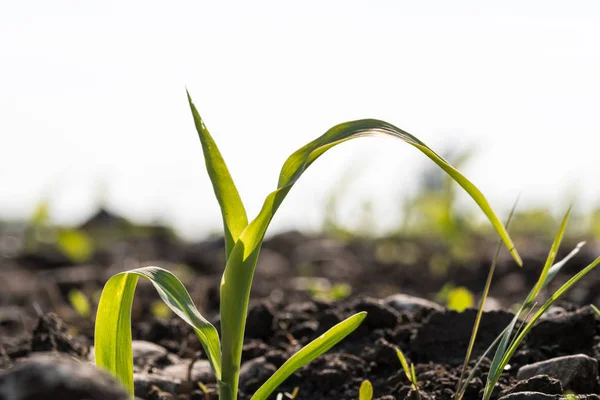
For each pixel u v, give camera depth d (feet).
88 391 1.43
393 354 2.25
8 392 1.43
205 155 1.80
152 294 3.99
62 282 4.49
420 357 2.27
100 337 1.81
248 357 2.44
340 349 2.38
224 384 1.78
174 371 2.38
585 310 2.26
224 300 1.78
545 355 2.20
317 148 1.76
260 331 2.56
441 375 2.12
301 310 2.72
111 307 1.81
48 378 1.43
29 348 2.50
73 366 1.45
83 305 3.43
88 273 4.93
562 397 1.90
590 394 1.97
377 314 2.46
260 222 1.74
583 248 5.04
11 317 3.57
